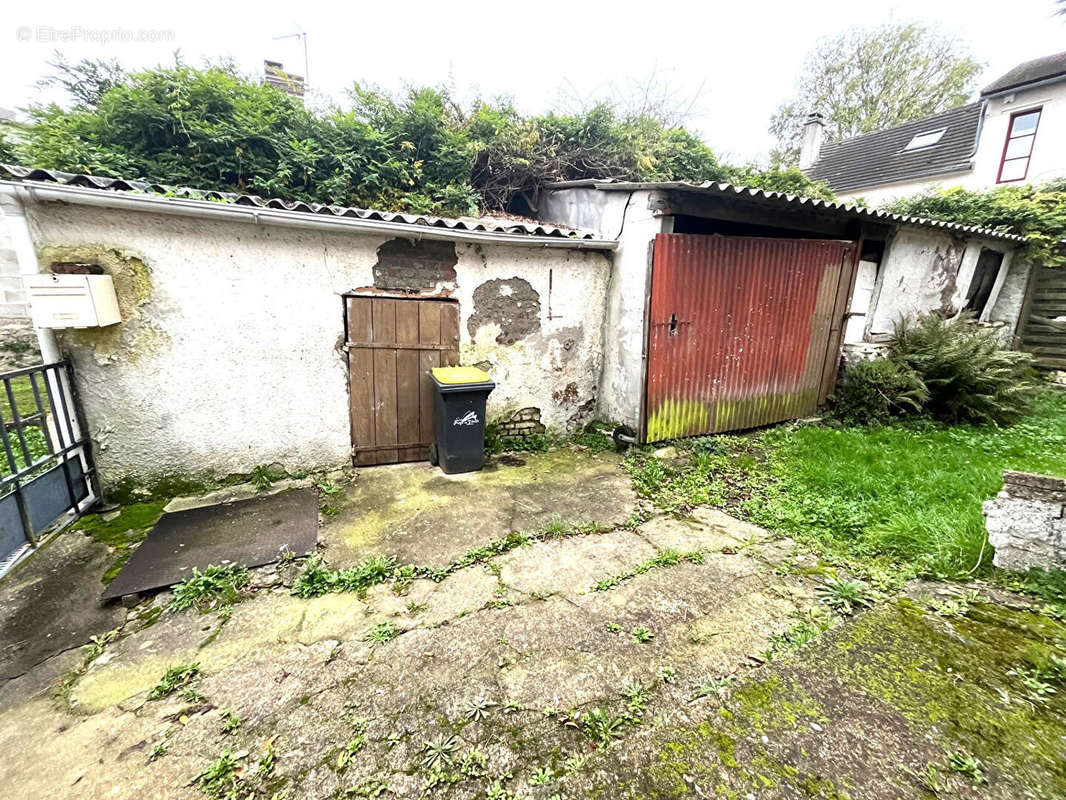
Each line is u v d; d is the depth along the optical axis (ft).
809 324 18.11
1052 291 26.71
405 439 14.40
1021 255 26.40
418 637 7.24
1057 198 26.43
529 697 6.09
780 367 17.87
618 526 10.89
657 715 5.78
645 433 15.70
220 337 11.59
